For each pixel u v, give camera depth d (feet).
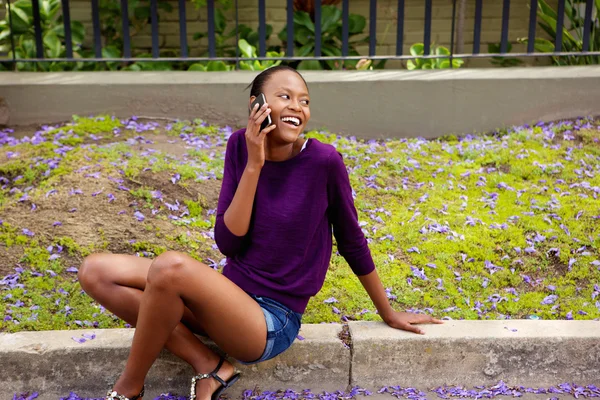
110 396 8.20
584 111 16.49
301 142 8.52
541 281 11.35
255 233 8.44
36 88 16.37
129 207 12.63
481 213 13.00
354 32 20.43
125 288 8.75
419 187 13.99
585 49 16.88
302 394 9.38
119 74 17.06
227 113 16.63
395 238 12.30
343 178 8.47
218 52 21.66
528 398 9.34
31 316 10.07
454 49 22.09
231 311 7.95
